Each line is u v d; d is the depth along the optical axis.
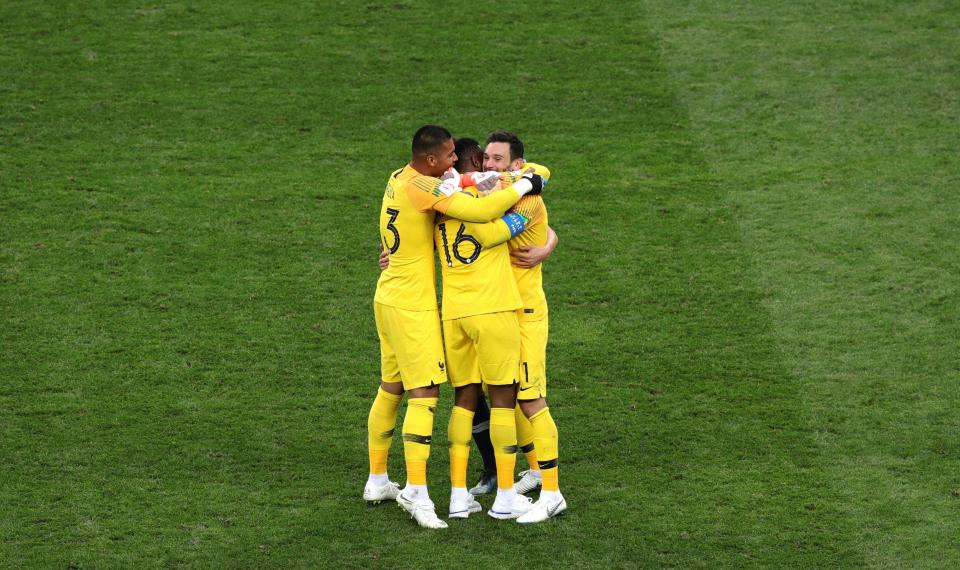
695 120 45.78
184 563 24.06
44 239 38.25
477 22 52.09
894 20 52.34
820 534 25.27
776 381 31.75
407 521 25.75
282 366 32.47
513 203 24.31
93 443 28.69
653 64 49.25
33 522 25.42
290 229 39.28
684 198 41.16
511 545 24.80
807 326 34.22
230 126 45.03
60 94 46.53
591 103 46.78
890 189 41.19
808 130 45.00
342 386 31.66
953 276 36.34
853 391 31.19
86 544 24.64
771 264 37.38
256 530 25.30
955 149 43.47
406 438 25.25
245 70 48.44
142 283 36.28
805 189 41.38
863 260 37.38
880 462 28.12
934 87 47.44
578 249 38.41
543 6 53.41
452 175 24.70
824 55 49.81
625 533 25.30
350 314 35.09
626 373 32.22
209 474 27.56
